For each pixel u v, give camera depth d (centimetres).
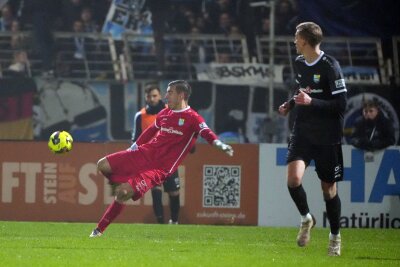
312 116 1984
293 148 2002
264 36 5350
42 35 5306
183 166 3703
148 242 2386
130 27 5347
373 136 3912
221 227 3416
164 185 3562
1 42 5312
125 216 3688
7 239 2395
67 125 5238
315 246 2405
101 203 3688
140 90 5275
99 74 5303
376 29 5384
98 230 2459
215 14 5369
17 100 5238
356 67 5381
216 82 5325
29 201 3703
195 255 1942
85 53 5319
